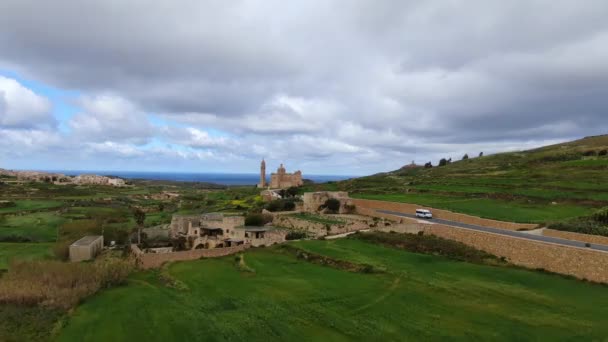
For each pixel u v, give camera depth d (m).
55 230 105.56
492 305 42.00
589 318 38.03
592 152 174.38
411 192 127.81
